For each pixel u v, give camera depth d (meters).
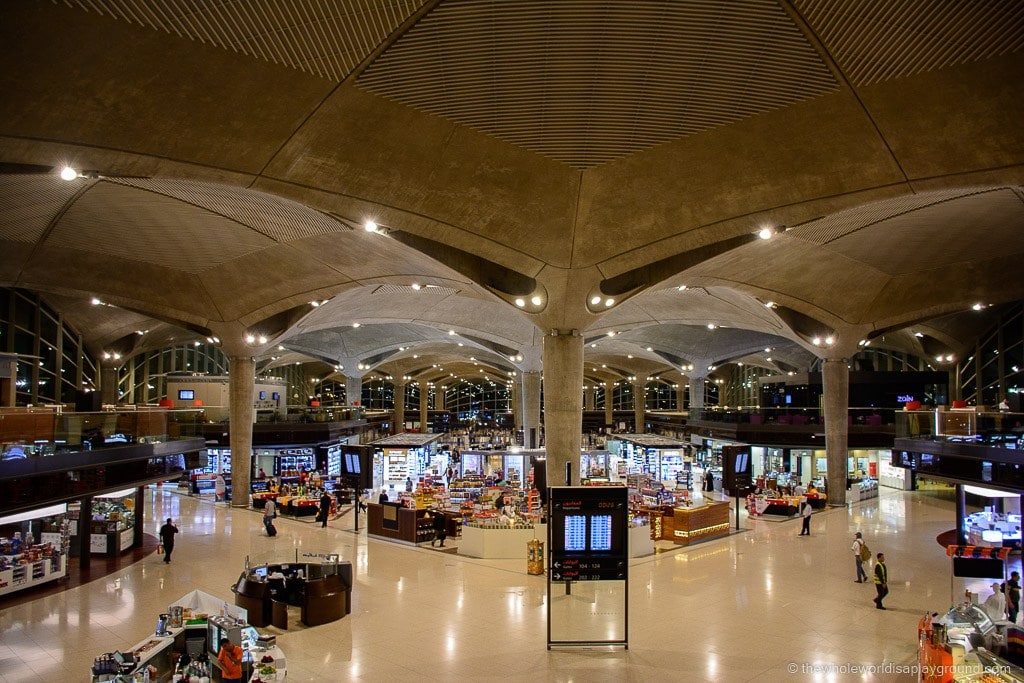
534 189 13.20
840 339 27.22
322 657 10.17
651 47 9.69
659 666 9.79
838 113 10.70
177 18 8.30
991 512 20.16
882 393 37.50
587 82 10.39
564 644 10.63
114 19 8.09
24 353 25.62
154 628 11.66
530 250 15.34
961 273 22.84
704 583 14.60
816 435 31.12
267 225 18.69
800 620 11.95
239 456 27.09
